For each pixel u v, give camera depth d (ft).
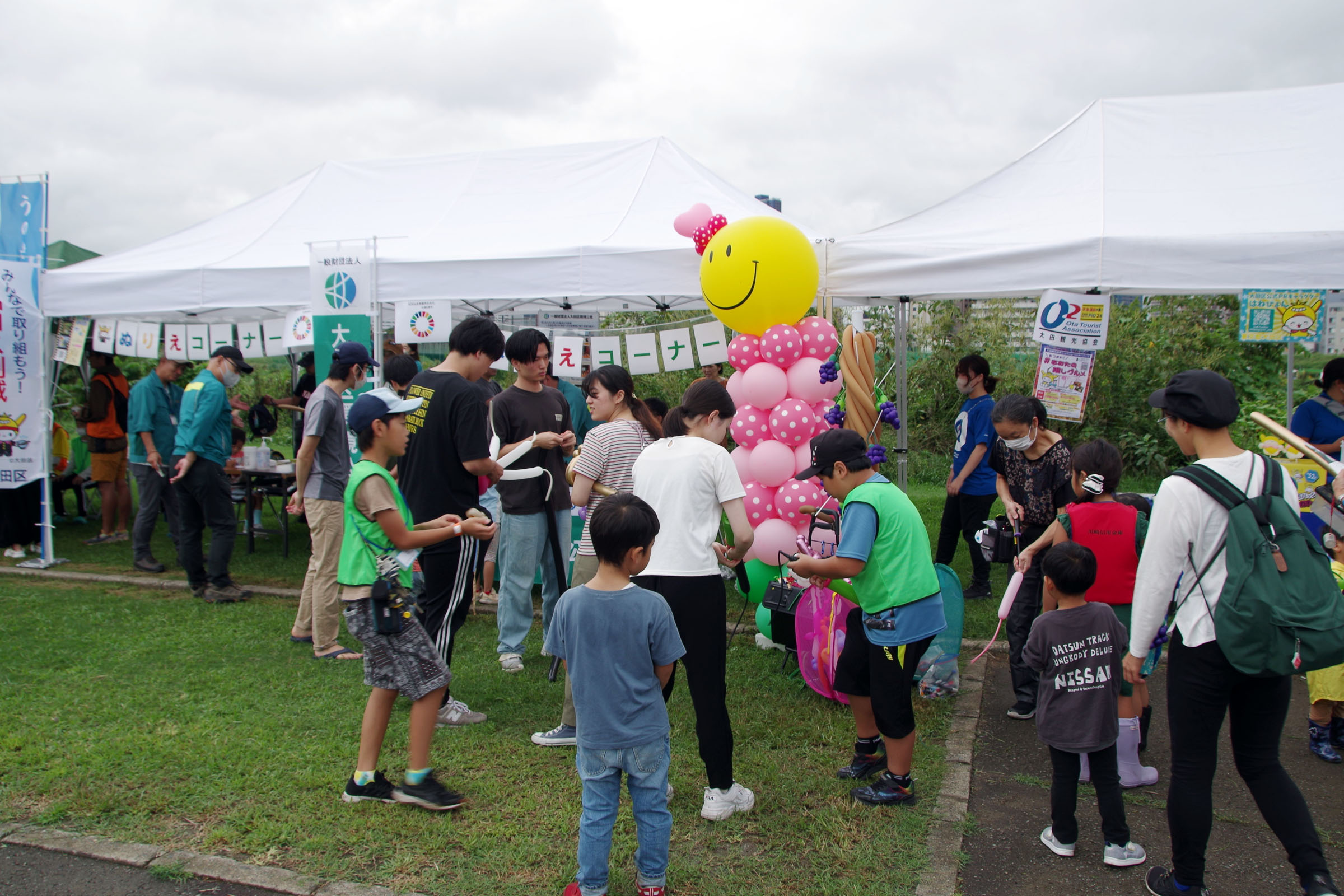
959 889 10.00
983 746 13.91
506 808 11.63
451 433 13.73
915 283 18.08
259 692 15.71
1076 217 17.97
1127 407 41.37
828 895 9.74
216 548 21.63
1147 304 43.21
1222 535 8.89
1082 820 11.58
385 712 11.58
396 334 20.86
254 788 12.12
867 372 18.26
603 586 9.34
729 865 10.37
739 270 17.16
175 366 25.40
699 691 11.19
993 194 20.07
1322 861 8.80
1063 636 10.44
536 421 16.97
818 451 11.80
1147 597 9.12
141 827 11.15
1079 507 12.74
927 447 45.91
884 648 11.36
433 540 11.45
